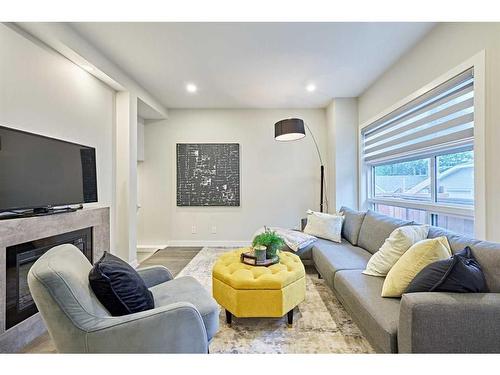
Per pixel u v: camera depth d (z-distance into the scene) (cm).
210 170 511
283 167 514
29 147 214
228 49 292
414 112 303
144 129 510
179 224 514
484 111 203
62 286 122
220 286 219
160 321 131
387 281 177
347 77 372
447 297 132
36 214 213
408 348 131
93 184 294
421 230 210
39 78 235
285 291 203
